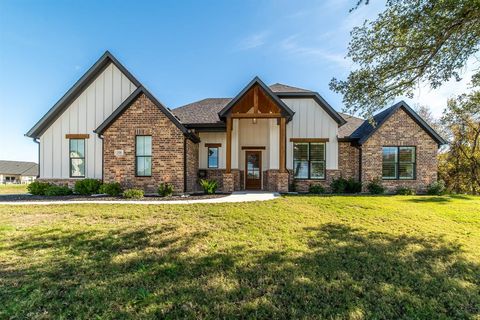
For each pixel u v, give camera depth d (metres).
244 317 3.23
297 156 16.08
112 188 12.38
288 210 8.75
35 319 3.11
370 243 5.95
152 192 12.98
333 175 15.84
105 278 4.09
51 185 13.80
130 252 5.16
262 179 17.20
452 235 6.77
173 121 13.10
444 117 23.31
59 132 14.93
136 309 3.33
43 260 4.73
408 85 8.34
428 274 4.59
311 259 4.96
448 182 24.17
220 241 5.79
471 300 3.88
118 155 13.09
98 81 15.08
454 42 7.15
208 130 16.39
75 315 3.20
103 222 7.14
